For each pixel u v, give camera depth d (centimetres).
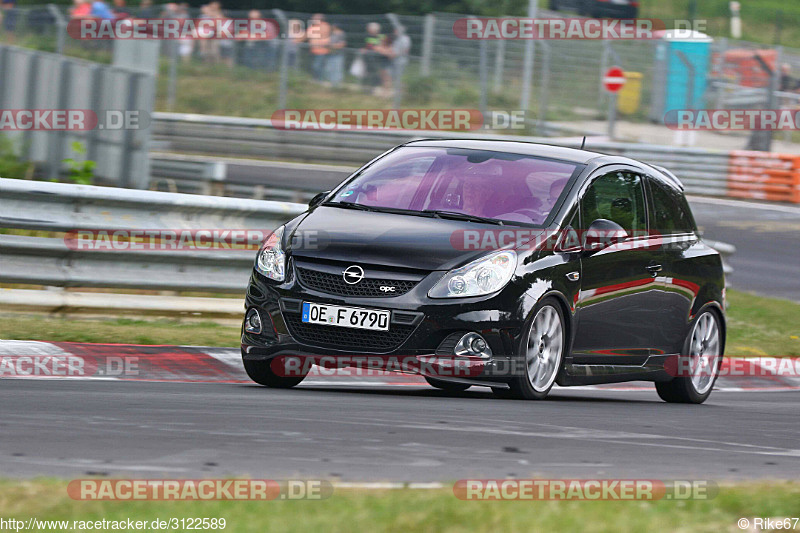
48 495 1141
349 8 10100
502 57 8219
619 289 2486
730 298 4516
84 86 5572
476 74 8181
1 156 5541
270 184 5984
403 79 8106
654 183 2731
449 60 8162
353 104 8112
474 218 2330
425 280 2167
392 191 2455
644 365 2603
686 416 2323
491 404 2161
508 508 1150
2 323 2692
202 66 8338
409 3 10306
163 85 8200
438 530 1050
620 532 1070
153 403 1894
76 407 1789
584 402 2459
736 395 3072
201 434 1595
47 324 2761
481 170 2472
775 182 7462
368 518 1084
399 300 2153
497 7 10419
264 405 1956
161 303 3119
